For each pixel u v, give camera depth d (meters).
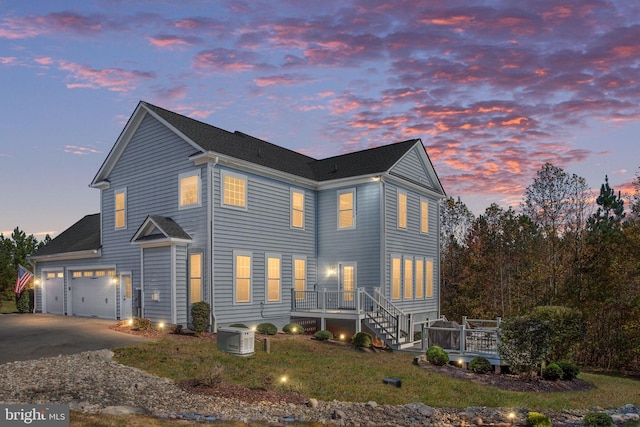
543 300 31.61
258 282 21.20
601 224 34.09
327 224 24.81
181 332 18.25
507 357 15.91
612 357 26.92
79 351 14.03
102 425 8.15
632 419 12.41
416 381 14.19
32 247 47.66
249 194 21.11
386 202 23.59
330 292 23.19
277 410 10.53
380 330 20.67
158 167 21.38
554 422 11.48
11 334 16.80
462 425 10.81
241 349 14.96
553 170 33.44
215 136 21.94
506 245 40.88
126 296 22.23
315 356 16.36
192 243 19.58
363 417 10.63
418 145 26.73
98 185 24.02
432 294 28.08
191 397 10.76
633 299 25.48
